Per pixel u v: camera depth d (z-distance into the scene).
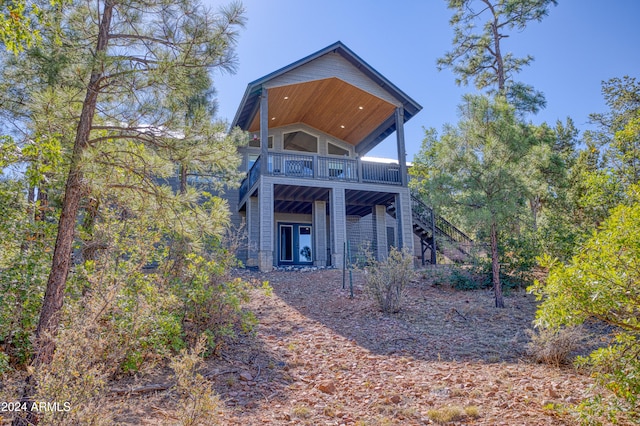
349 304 9.28
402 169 16.03
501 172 8.84
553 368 5.49
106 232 5.68
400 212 15.61
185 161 4.82
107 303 4.03
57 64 4.34
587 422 3.62
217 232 5.49
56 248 4.22
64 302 4.58
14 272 4.94
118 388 4.47
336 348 6.55
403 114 16.55
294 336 7.16
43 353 3.71
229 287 6.52
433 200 9.20
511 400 4.48
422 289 10.79
